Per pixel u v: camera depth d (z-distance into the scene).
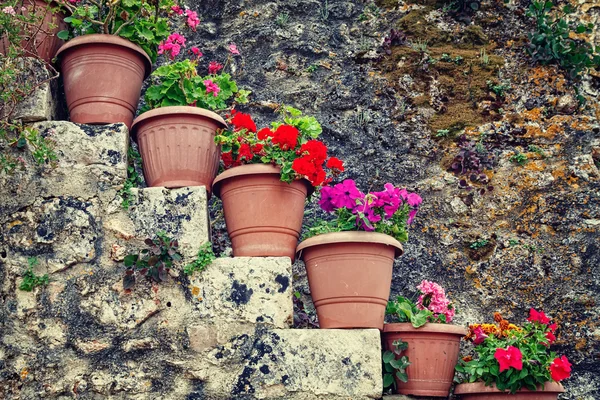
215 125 3.71
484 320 4.33
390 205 3.62
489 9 5.35
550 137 4.82
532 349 3.56
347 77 5.13
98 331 3.37
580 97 4.89
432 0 5.39
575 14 5.27
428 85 5.06
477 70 5.10
